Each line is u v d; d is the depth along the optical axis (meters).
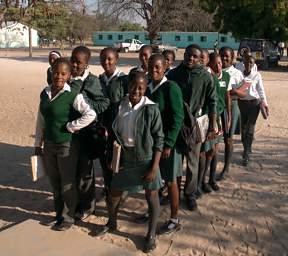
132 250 4.43
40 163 4.70
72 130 4.40
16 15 7.50
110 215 4.71
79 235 4.53
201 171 5.63
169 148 4.38
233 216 5.24
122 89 4.88
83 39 64.25
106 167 4.75
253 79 7.04
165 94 4.41
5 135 9.48
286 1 28.06
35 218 5.14
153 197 4.35
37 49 53.75
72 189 4.63
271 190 6.10
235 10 30.55
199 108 5.00
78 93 4.45
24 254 4.16
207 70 5.21
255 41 29.50
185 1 45.16
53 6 7.72
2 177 6.67
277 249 4.50
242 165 7.24
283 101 14.93
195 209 5.36
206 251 4.46
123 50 51.84
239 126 6.54
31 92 15.59
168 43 62.91
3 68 25.48
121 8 44.94
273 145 8.70
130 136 4.19
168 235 4.74
